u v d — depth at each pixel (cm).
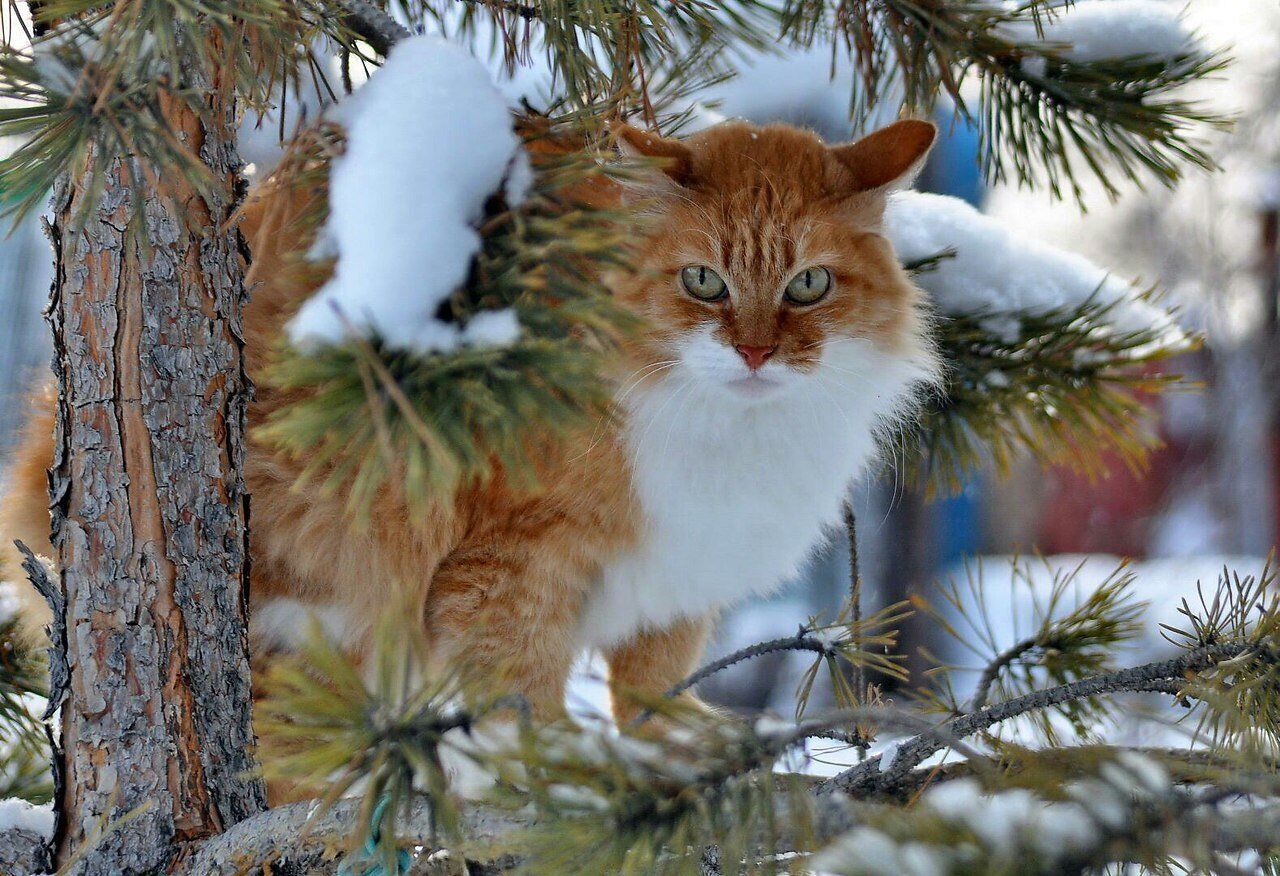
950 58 344
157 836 233
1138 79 353
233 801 242
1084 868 153
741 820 175
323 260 186
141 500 231
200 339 234
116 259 226
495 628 386
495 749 190
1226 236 1250
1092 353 398
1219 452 1319
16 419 427
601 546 391
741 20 320
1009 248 420
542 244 181
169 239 229
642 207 376
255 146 346
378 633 193
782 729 190
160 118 201
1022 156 381
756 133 413
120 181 225
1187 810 161
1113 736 324
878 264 401
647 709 195
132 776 233
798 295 388
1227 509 1325
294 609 374
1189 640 271
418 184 172
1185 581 1178
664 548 400
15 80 192
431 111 178
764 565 425
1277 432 1299
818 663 317
